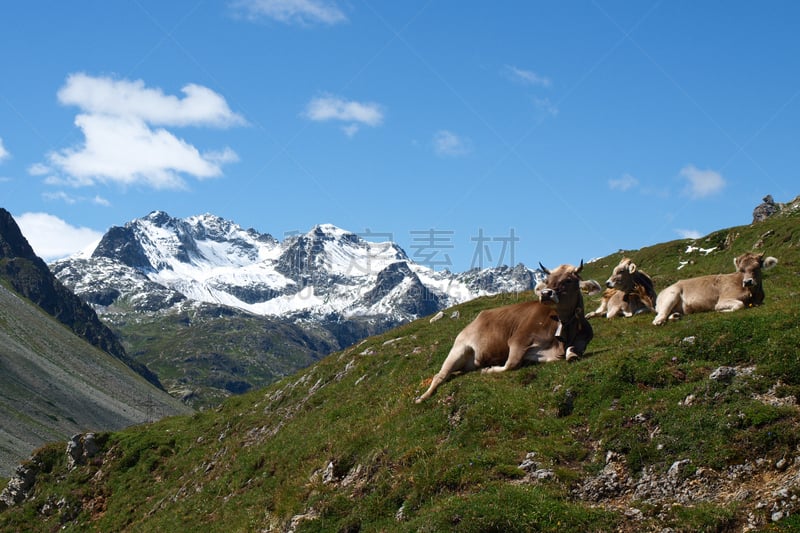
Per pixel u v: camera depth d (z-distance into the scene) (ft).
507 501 53.47
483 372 73.72
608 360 66.54
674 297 81.87
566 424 62.34
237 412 152.56
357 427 81.20
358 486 68.39
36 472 163.73
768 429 52.65
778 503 47.34
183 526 99.86
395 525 59.41
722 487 51.21
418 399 75.72
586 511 51.57
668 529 48.67
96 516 142.31
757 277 77.46
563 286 69.56
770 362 58.49
